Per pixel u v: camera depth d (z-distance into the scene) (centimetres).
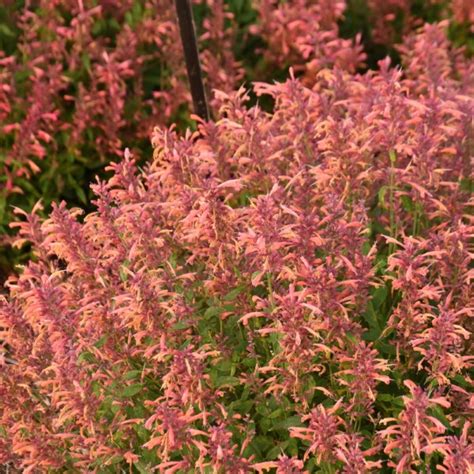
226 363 448
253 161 511
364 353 413
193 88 622
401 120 514
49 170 750
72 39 769
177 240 472
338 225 440
